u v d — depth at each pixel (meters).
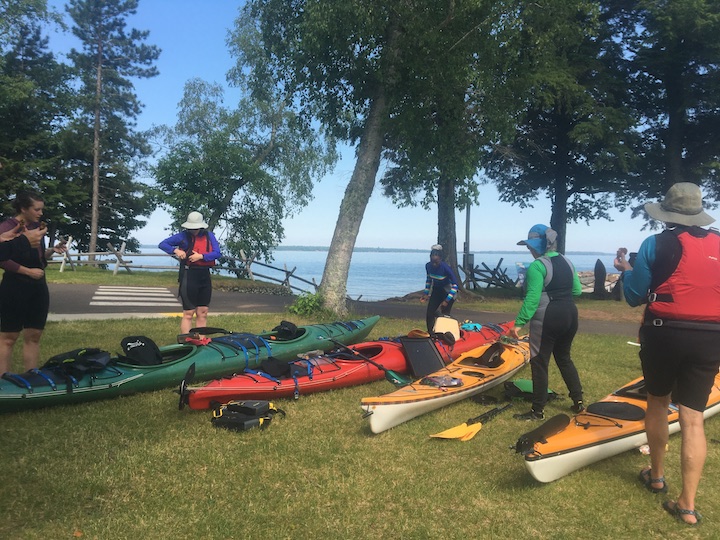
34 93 33.75
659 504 3.63
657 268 3.35
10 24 28.86
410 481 3.89
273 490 3.69
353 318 11.66
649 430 3.70
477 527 3.30
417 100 11.88
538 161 25.47
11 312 5.07
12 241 4.94
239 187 27.09
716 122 22.70
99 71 35.94
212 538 3.10
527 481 3.93
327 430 4.86
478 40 11.23
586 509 3.55
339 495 3.64
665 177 23.23
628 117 20.11
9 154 33.47
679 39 20.30
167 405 5.36
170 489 3.64
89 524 3.19
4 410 4.84
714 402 5.15
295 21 12.18
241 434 4.66
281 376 5.80
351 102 12.56
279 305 14.07
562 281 5.03
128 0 36.28
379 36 11.23
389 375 5.93
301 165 28.08
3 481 3.66
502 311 15.61
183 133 28.78
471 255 25.36
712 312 3.20
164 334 8.66
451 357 7.24
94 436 4.50
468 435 4.71
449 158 12.58
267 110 27.22
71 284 16.33
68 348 7.28
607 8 21.78
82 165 37.34
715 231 3.43
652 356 3.40
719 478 4.03
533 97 18.36
